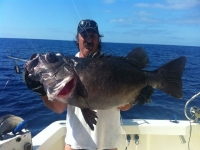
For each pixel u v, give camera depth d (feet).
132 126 11.28
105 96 7.11
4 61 45.42
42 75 7.06
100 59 7.20
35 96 25.64
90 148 8.10
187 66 64.34
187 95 29.91
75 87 7.03
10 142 7.33
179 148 11.66
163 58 78.28
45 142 9.43
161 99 26.50
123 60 7.46
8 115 7.78
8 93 26.55
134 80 7.32
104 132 8.17
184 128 11.28
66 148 8.52
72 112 8.40
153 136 11.69
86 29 8.07
